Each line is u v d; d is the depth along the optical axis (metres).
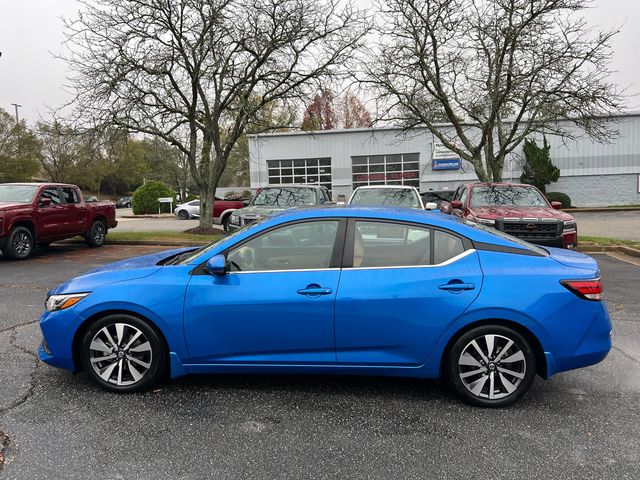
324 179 32.78
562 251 4.06
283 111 21.66
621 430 3.28
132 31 13.74
